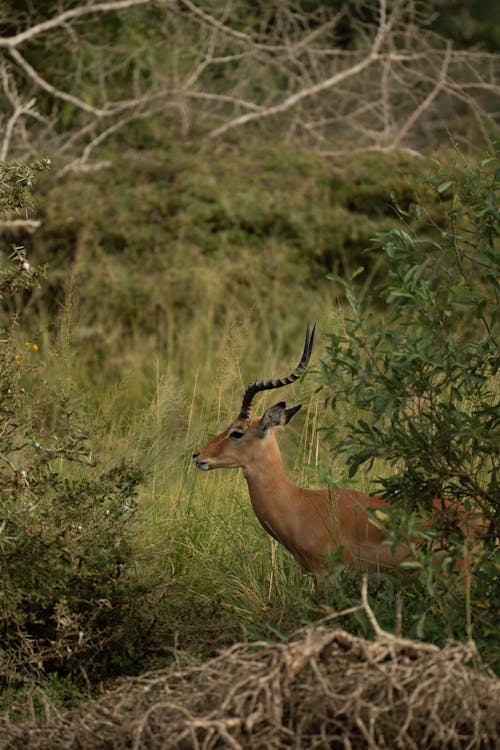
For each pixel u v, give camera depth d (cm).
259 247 2342
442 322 974
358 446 1014
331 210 2391
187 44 2869
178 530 1351
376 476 1404
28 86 2756
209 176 2434
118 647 1031
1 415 1003
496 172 977
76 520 1026
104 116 2622
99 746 735
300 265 2314
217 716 686
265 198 2378
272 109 2688
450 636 840
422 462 985
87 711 779
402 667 707
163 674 943
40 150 2506
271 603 1124
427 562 870
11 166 1055
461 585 963
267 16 2869
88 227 2292
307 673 716
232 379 1588
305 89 2758
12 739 788
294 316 2167
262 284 2227
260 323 2173
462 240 996
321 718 696
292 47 2786
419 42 3091
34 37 2658
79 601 1000
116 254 2317
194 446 1525
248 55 2731
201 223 2345
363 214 2461
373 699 703
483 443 992
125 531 1062
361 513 1102
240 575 1231
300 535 1121
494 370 972
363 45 3064
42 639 983
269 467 1141
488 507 1009
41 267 1057
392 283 983
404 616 971
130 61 2844
